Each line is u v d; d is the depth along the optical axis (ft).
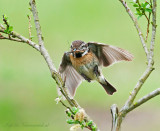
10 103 47.62
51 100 47.44
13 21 61.11
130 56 22.08
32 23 55.62
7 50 57.98
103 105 47.73
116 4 68.08
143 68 53.11
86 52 23.95
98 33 65.41
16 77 53.11
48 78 52.13
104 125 42.52
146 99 16.28
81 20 68.03
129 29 64.34
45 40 62.64
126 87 49.55
